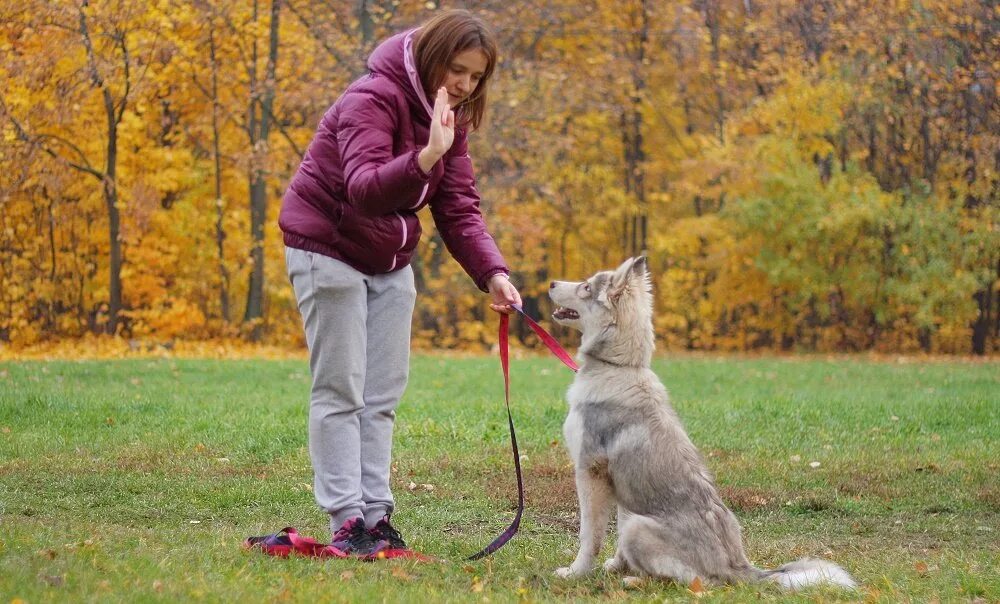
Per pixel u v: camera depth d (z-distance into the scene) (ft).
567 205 89.20
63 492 21.33
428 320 87.35
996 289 79.87
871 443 29.07
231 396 36.63
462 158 16.26
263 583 13.37
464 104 15.42
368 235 14.92
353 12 72.90
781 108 77.25
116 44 66.13
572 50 88.33
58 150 70.54
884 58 81.87
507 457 25.82
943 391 44.16
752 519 21.43
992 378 50.75
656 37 87.81
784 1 84.28
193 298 77.10
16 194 72.54
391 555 15.25
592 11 87.56
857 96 79.25
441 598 13.12
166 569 13.58
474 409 33.42
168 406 32.99
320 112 70.59
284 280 75.82
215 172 76.38
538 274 95.40
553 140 78.89
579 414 15.66
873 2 81.00
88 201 72.79
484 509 21.18
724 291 81.00
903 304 78.23
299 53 71.15
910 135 84.69
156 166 70.59
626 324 15.62
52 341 74.69
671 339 90.02
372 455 15.89
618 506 15.80
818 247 77.97
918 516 21.65
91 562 13.50
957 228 76.69
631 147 93.76
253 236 71.61
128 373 44.39
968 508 22.26
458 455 25.96
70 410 31.40
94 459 24.63
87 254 76.07
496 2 75.20
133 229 68.33
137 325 70.38
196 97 73.87
